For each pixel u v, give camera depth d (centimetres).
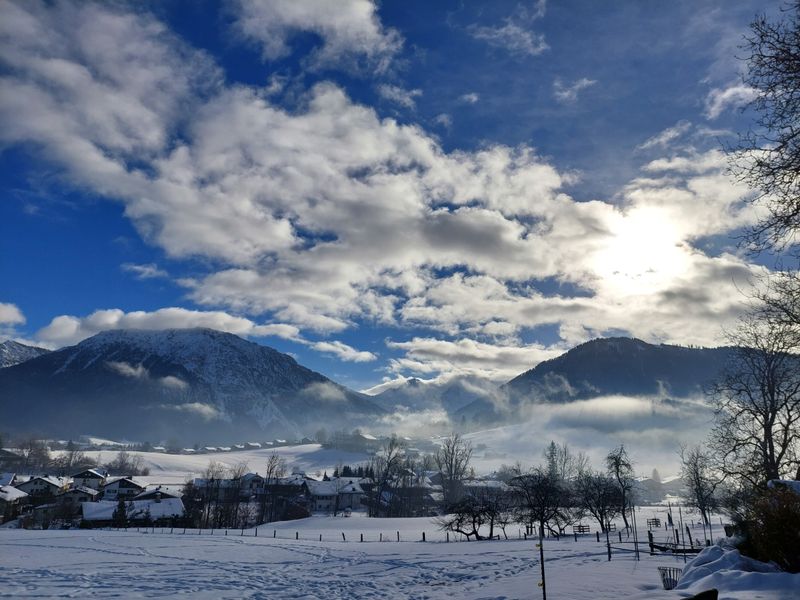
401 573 3800
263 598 2952
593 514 8231
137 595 3052
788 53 1044
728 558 1944
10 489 13812
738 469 3753
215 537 7350
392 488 16050
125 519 10325
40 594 3055
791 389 3456
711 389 3903
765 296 1531
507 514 7794
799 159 1083
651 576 2644
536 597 2225
